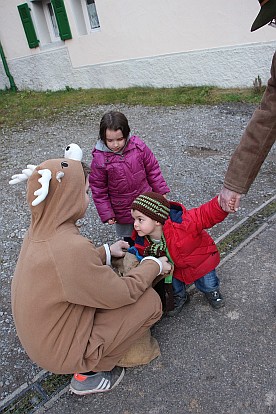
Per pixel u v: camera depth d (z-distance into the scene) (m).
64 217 1.72
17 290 1.77
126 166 2.63
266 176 3.98
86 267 1.67
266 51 6.84
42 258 1.67
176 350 2.20
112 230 3.55
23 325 1.76
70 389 2.06
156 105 7.39
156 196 2.05
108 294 1.76
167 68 8.30
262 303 2.41
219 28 7.21
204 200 3.76
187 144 5.27
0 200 4.54
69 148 1.92
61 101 9.10
